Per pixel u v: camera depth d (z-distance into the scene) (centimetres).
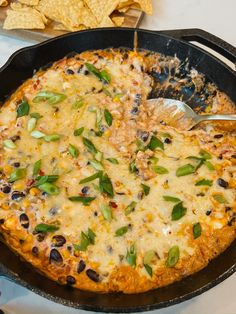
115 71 32
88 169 27
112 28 31
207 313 27
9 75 30
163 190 27
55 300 22
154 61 33
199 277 25
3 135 29
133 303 23
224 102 32
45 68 32
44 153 28
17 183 27
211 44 31
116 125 29
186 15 39
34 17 35
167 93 33
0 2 37
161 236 26
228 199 27
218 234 26
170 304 23
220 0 40
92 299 24
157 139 29
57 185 27
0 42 37
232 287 28
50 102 30
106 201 26
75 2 36
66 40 31
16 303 27
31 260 25
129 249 25
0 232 26
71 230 26
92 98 31
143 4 35
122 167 28
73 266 25
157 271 25
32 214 26
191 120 31
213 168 28
